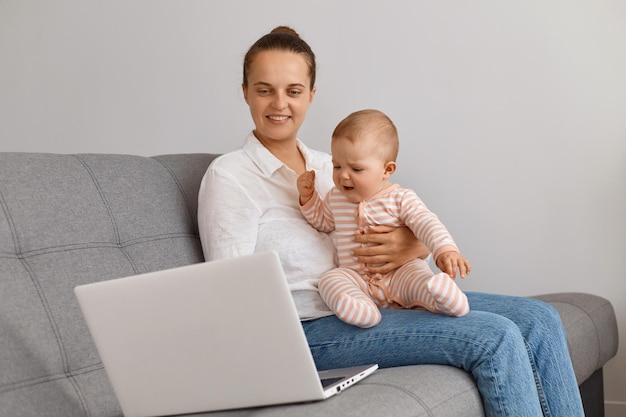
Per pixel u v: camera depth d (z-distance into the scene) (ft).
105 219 5.85
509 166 9.32
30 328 4.94
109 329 4.55
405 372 4.75
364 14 9.79
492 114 9.36
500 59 9.30
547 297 8.52
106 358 4.63
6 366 4.68
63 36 11.01
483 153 9.41
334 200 6.02
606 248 9.01
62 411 4.85
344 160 5.82
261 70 6.31
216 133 10.42
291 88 6.36
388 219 5.86
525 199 9.28
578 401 5.30
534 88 9.20
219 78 10.39
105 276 5.56
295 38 6.49
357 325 5.26
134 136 10.77
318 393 4.20
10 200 5.32
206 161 7.07
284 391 4.26
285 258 5.92
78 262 5.47
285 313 4.09
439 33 9.51
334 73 9.96
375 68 9.77
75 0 10.95
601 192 9.00
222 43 10.37
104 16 10.85
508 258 9.38
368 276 5.84
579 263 9.12
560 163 9.14
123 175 6.23
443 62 9.51
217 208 6.02
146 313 4.41
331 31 9.94
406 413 4.21
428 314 5.27
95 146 10.93
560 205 9.16
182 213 6.51
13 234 5.24
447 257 5.42
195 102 10.50
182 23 10.53
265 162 6.29
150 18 10.65
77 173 5.89
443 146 9.56
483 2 9.34
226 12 10.35
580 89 9.02
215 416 4.45
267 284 4.08
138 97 10.74
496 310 5.60
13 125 11.24
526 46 9.20
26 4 11.14
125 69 10.78
